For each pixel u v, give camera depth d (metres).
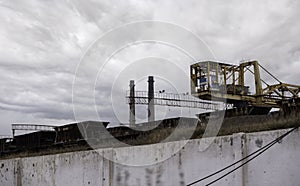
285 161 7.95
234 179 8.80
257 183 8.38
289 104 11.46
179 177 10.04
